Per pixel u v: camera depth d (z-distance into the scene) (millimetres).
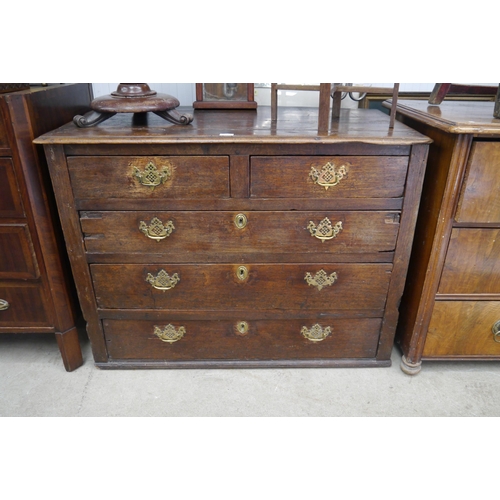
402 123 1482
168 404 1396
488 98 1850
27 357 1605
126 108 1259
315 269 1340
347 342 1498
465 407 1389
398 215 1265
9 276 1354
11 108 1138
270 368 1550
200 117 1524
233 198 1227
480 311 1381
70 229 1275
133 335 1479
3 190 1232
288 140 1134
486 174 1167
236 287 1371
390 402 1407
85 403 1397
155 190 1217
